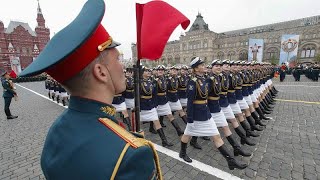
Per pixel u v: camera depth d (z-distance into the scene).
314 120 6.09
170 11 1.87
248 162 3.73
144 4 1.79
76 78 0.70
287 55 32.91
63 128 0.71
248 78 5.86
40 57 0.61
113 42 0.77
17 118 7.78
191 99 3.51
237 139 4.89
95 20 0.63
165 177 3.35
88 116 0.71
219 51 65.06
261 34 56.00
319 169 3.43
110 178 0.58
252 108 5.68
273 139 4.76
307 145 4.38
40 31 57.12
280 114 6.86
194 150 4.35
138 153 0.64
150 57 1.78
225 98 4.49
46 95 14.61
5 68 51.41
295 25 54.12
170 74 6.60
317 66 20.17
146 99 4.57
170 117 5.41
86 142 0.65
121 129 0.76
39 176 3.56
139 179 0.63
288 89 12.96
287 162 3.68
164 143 4.61
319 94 10.58
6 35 51.59
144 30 1.77
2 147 4.90
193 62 3.66
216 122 3.93
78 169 0.61
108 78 0.75
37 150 4.66
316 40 47.56
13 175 3.62
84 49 0.66
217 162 3.80
